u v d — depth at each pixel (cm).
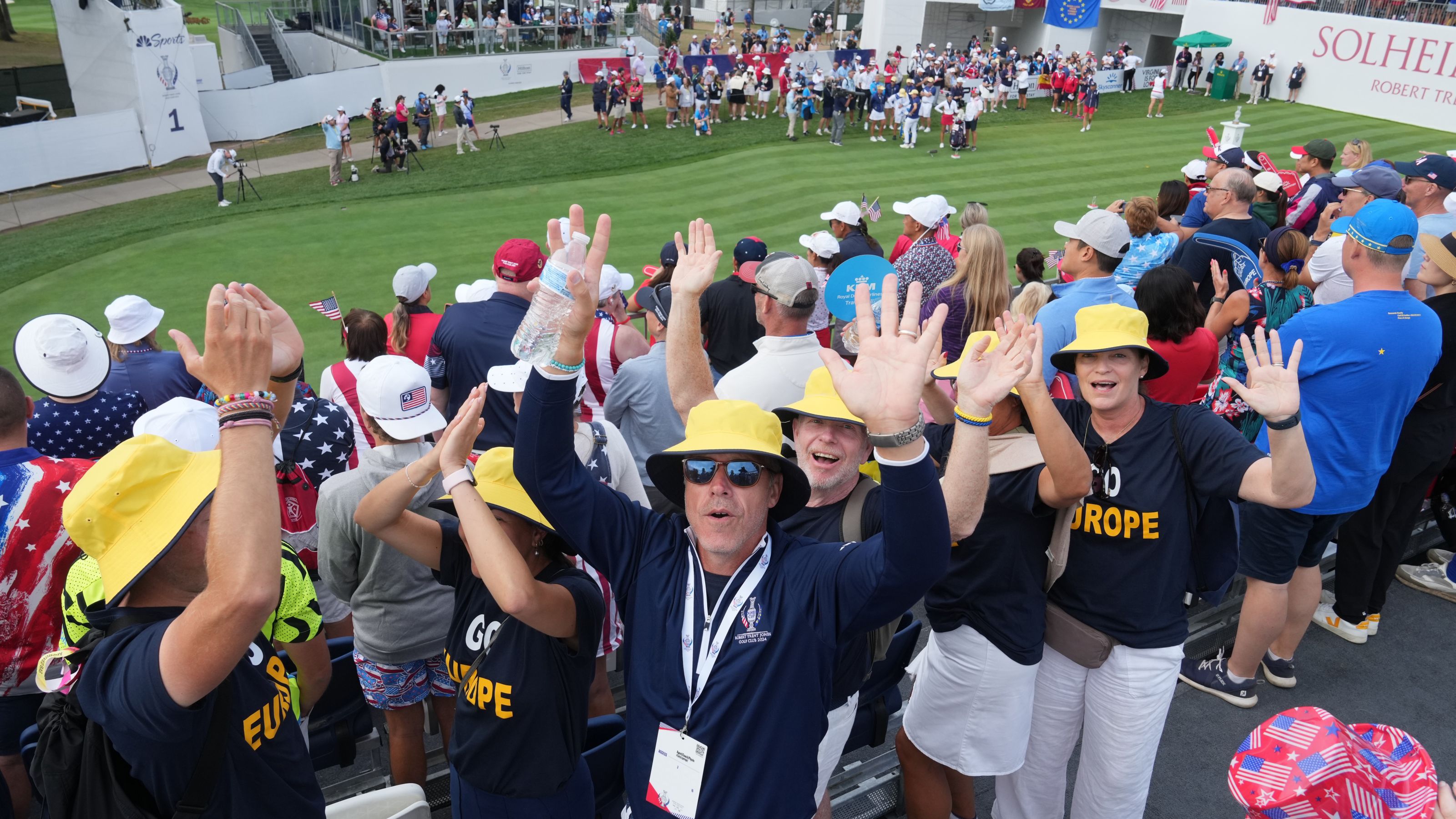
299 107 3091
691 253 333
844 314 414
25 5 5384
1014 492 334
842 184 2317
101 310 1655
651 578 259
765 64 3195
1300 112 3181
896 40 3981
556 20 3638
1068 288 531
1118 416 357
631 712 258
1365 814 199
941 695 364
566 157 2606
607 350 528
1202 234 717
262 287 1741
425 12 3447
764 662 244
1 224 2198
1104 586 355
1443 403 465
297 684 306
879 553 238
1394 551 498
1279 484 314
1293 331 426
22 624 348
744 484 248
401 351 686
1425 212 665
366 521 302
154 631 220
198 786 230
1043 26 4462
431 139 2900
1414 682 480
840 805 397
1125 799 372
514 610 263
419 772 393
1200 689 471
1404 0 3048
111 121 2614
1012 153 2641
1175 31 4003
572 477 259
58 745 234
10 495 342
